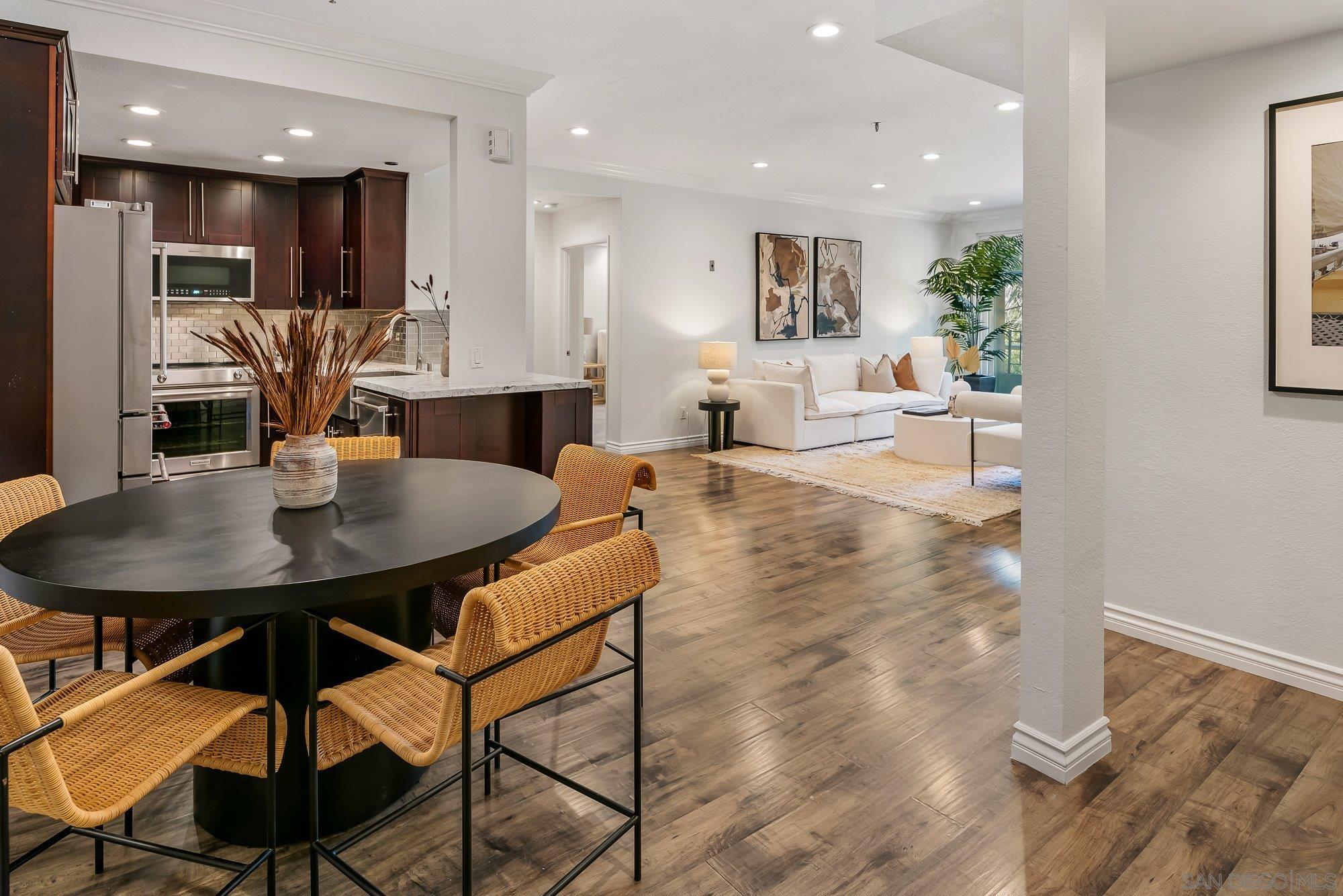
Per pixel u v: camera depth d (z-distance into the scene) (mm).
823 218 8656
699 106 4840
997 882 1693
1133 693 2592
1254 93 2627
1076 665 2098
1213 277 2768
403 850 1804
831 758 2191
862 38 3695
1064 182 1967
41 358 2898
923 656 2877
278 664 1767
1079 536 2070
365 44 3656
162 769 1335
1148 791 2027
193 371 5082
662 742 2279
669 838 1843
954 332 9586
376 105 3822
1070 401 2010
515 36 3650
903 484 5930
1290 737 2299
